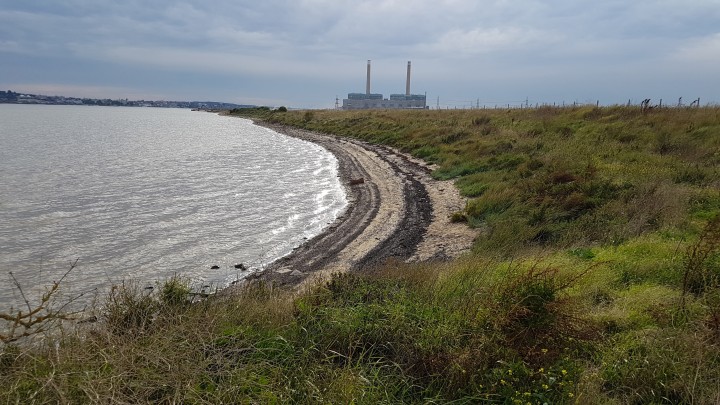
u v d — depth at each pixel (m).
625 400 3.69
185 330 4.38
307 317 4.99
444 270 7.47
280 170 25.95
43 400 3.36
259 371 4.00
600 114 25.16
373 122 44.78
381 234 12.69
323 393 3.75
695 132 17.73
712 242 5.83
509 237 10.27
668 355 4.07
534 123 25.98
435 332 4.52
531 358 4.07
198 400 3.51
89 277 10.15
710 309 4.65
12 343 4.25
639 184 11.60
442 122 34.84
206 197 18.69
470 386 3.86
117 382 3.51
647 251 7.21
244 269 10.73
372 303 5.31
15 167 25.20
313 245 12.27
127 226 14.26
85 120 94.69
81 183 21.05
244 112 124.25
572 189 12.09
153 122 89.62
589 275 6.25
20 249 11.88
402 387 3.97
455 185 17.25
